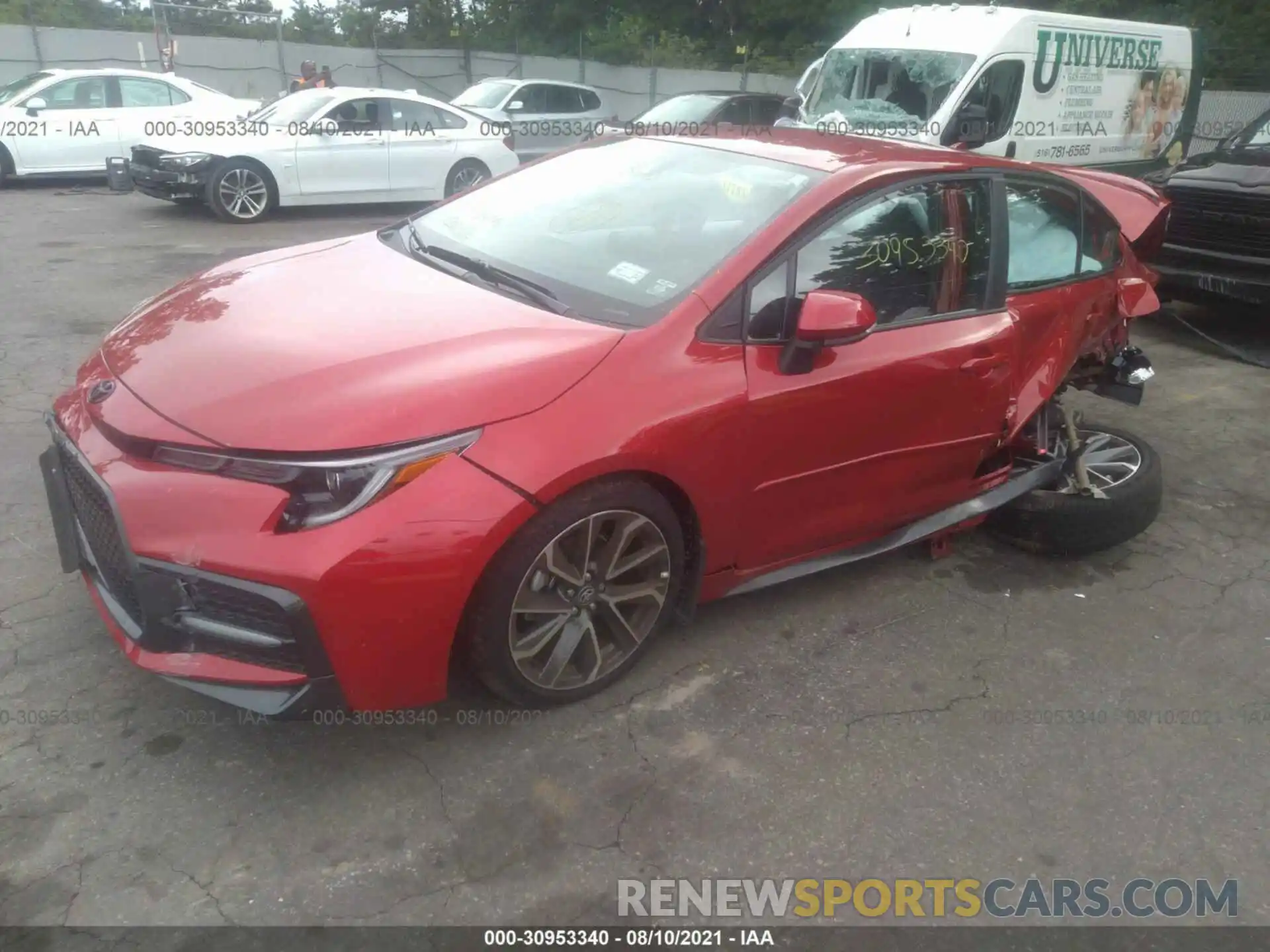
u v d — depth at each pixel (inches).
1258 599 155.5
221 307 122.3
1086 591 154.6
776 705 122.3
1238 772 117.3
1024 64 406.6
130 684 117.4
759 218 127.3
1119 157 471.2
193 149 425.1
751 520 125.4
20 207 443.5
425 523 96.0
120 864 94.0
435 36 1122.7
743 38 1044.5
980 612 146.6
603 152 158.1
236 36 893.2
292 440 95.0
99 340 246.2
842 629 139.5
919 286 137.9
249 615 95.3
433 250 140.8
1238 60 689.0
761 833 103.3
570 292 124.5
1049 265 160.4
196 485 95.3
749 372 118.4
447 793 104.9
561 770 109.3
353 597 94.3
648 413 109.3
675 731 116.5
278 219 453.1
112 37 781.3
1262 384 258.5
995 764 115.6
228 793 103.0
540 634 111.1
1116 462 172.1
